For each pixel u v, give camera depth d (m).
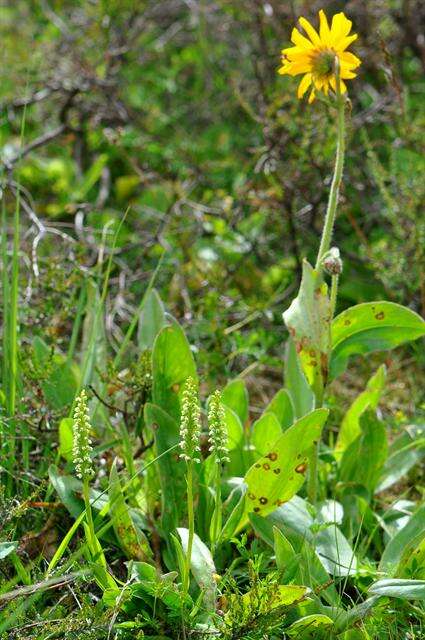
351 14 1.98
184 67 2.29
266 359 1.45
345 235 1.75
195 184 1.77
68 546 1.10
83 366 1.20
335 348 1.10
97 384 1.24
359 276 1.68
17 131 2.07
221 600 1.03
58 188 1.84
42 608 1.05
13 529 1.03
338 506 1.13
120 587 1.04
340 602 1.04
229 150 1.99
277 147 1.60
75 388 1.23
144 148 1.92
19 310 1.32
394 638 1.02
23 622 0.98
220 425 1.01
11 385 1.17
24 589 0.97
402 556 1.04
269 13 1.88
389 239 1.64
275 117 1.67
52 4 2.41
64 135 1.96
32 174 1.89
